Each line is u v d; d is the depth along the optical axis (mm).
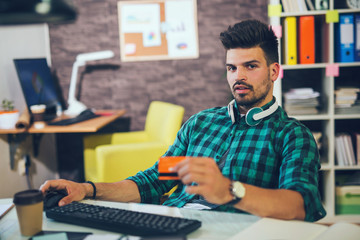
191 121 1483
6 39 2816
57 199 1121
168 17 3396
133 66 3463
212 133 1404
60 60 3459
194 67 3443
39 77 3051
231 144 1330
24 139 2818
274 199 960
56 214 1011
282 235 871
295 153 1179
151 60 3447
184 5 3381
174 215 1045
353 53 2756
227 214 1050
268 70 1291
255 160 1259
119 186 1285
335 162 2875
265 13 3344
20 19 1031
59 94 3490
